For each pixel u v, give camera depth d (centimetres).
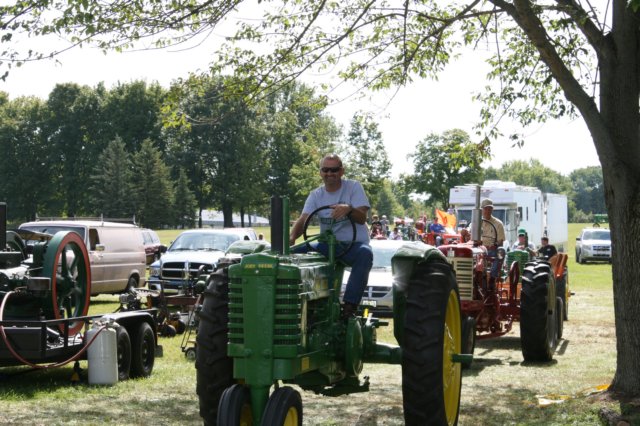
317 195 703
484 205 1401
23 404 912
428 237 2295
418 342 679
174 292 2042
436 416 679
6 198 9325
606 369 1152
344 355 652
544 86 1190
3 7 845
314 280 613
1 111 10212
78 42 870
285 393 578
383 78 1134
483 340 1534
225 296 660
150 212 8612
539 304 1236
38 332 980
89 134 9269
